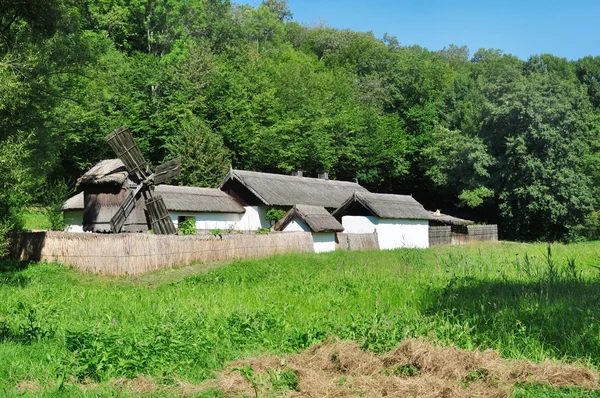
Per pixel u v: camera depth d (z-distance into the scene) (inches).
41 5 1200.2
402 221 1900.8
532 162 2332.7
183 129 2208.4
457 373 346.3
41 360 383.2
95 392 319.9
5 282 900.0
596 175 2490.2
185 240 1120.2
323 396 318.3
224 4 3535.9
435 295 622.2
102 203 1368.1
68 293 776.3
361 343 406.6
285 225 1569.9
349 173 2972.4
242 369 344.8
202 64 2468.0
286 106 2751.0
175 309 558.9
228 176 1920.5
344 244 1648.6
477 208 2874.0
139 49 2733.8
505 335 426.9
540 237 2434.8
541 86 2422.5
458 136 2655.0
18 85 1052.5
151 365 358.3
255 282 853.8
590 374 342.3
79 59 1291.8
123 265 1018.1
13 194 1096.8
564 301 545.0
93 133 2078.0
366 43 3954.2
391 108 3302.2
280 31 4087.1
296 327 476.7
